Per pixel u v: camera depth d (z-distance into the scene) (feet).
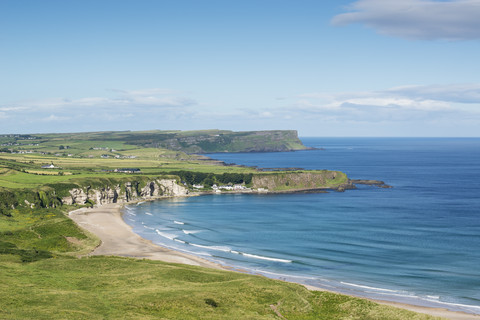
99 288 244.22
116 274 279.90
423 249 426.51
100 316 192.95
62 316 185.57
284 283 280.31
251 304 236.02
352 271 354.33
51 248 387.14
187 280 276.82
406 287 314.76
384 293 301.63
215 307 225.56
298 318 229.66
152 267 306.55
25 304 198.70
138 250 414.21
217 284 266.16
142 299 223.30
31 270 269.03
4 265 273.95
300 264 374.63
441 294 300.20
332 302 256.52
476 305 279.49
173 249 425.28
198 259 386.73
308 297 263.29
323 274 346.33
